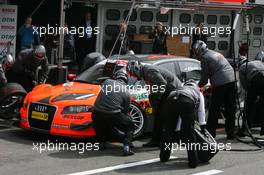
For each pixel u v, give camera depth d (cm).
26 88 1811
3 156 1338
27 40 2630
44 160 1316
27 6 2941
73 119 1458
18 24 2939
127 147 1389
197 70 1755
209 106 1622
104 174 1212
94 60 1845
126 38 2775
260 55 1845
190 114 1286
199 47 1609
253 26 3453
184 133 1293
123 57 1731
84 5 2961
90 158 1354
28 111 1521
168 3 2911
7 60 1792
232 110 1630
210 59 1590
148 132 1616
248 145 1586
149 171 1253
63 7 1981
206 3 3055
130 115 1480
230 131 1642
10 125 1722
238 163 1361
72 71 2800
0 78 1680
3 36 2605
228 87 1605
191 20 3216
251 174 1258
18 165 1260
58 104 1473
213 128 1617
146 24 3112
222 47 3338
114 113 1363
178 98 1288
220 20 3300
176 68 1697
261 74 1691
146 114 1555
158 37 2873
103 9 3017
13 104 1697
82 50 3009
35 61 1766
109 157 1371
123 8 3044
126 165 1299
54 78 1934
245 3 3191
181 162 1350
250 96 1709
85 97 1496
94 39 3027
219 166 1325
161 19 3142
